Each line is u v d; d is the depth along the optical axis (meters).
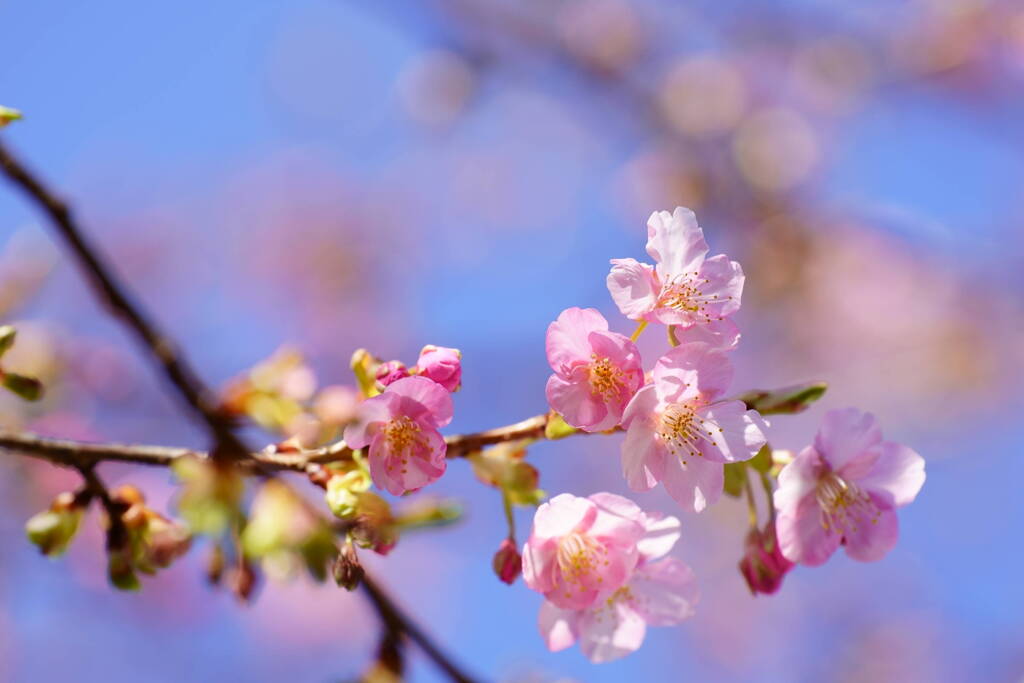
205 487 2.58
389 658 3.36
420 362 2.73
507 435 2.77
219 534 2.67
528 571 2.71
